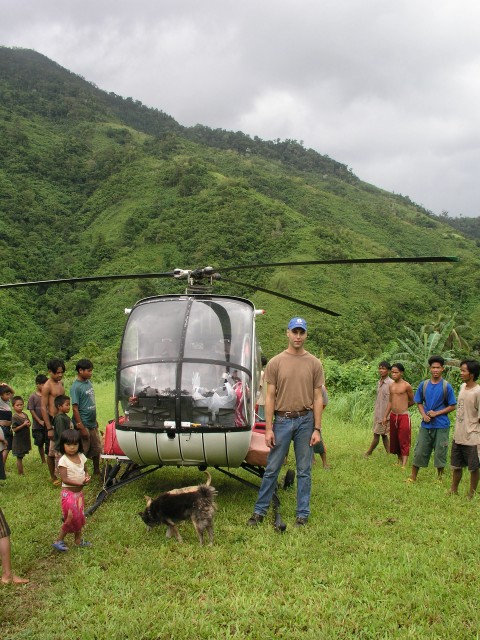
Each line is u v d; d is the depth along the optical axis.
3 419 7.60
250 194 99.69
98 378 28.08
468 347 28.75
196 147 157.38
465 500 6.36
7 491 6.86
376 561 4.63
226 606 3.92
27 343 55.88
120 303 64.62
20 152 126.56
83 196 117.25
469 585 4.24
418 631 3.59
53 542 5.11
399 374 8.06
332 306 62.72
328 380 15.95
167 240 86.88
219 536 5.24
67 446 4.89
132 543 5.09
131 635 3.58
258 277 72.88
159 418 5.75
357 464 8.19
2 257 76.62
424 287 71.81
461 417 6.49
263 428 6.96
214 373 5.88
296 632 3.58
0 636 3.59
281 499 6.40
